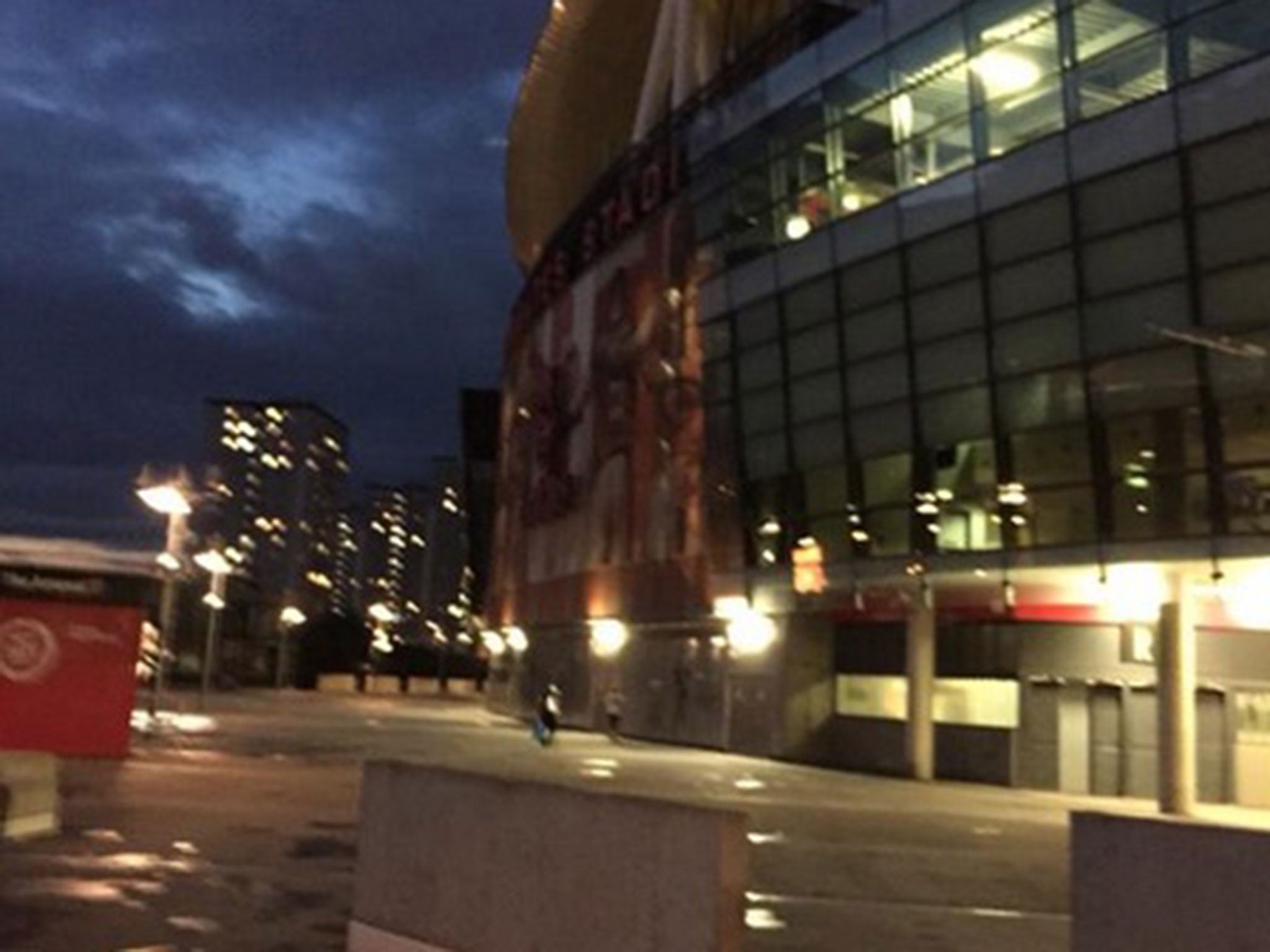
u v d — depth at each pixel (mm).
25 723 27797
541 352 63156
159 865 14008
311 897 12445
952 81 33062
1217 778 30922
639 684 50156
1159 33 27781
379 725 50594
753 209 40938
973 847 20375
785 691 40281
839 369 37219
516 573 67375
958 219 32719
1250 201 26312
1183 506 28000
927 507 34250
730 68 44000
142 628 28547
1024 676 34250
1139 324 28516
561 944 7469
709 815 6801
